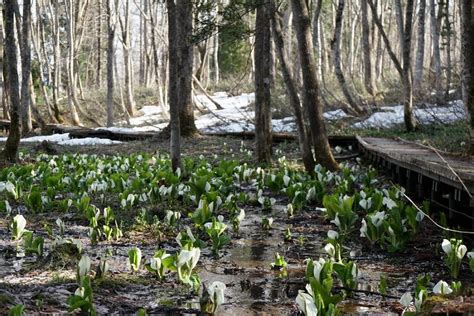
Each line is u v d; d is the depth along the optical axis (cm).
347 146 1962
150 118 3541
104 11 4231
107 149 2034
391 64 5062
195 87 4172
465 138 1723
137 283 547
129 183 1095
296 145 1983
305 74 1344
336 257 600
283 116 2694
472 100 1111
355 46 5097
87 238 756
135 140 2316
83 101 4022
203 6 1452
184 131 2148
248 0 1355
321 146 1356
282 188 1161
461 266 638
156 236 771
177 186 1078
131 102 3753
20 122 1554
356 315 470
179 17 1852
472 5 1109
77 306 422
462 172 748
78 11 3897
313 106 1352
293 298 515
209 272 610
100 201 1027
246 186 1294
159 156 1766
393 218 702
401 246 701
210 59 5069
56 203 947
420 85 2545
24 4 1964
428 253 693
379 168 1479
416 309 453
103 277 542
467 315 452
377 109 2527
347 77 3612
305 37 1328
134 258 577
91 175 1124
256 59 1536
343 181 1116
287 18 3300
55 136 2444
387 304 497
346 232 763
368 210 832
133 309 472
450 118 2169
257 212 999
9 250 668
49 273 569
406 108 2058
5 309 428
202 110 3466
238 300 511
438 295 502
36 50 3300
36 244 625
